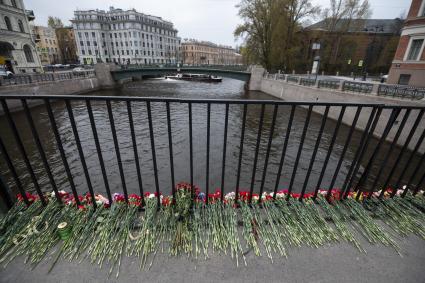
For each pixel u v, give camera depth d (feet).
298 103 7.08
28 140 50.75
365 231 7.64
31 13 140.87
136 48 279.49
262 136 57.06
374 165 40.32
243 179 37.04
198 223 7.55
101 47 274.57
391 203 8.87
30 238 6.77
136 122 65.77
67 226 6.81
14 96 6.12
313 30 156.35
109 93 126.52
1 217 7.29
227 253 6.64
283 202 8.66
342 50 158.30
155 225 7.30
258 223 7.68
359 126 57.72
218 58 433.48
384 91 52.31
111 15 276.82
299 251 6.82
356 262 6.50
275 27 128.06
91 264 6.17
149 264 6.23
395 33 161.68
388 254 6.80
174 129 60.29
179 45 366.02
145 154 45.88
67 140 51.85
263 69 136.26
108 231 7.12
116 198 8.46
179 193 8.59
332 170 40.42
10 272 5.91
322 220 7.93
